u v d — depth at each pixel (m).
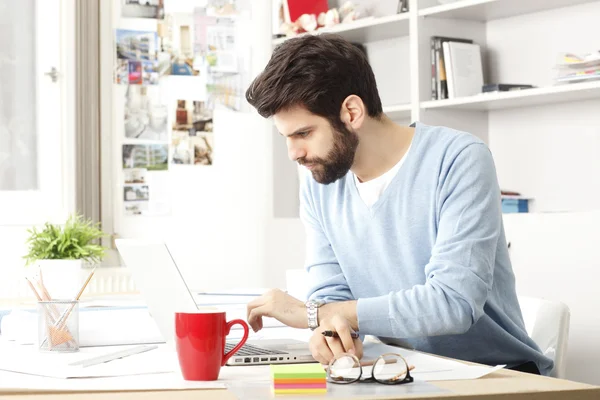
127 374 1.12
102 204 3.78
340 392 0.98
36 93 3.63
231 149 4.09
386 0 3.76
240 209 4.11
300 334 1.52
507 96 3.01
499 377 1.09
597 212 2.72
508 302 1.54
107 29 3.81
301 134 1.39
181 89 3.98
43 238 2.96
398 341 1.60
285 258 4.06
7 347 1.41
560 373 1.59
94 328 1.42
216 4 4.07
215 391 0.99
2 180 3.58
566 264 2.80
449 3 3.23
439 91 3.28
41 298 1.43
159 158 3.92
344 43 1.43
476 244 1.37
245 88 4.14
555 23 3.12
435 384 1.03
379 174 1.57
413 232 1.53
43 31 3.64
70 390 0.99
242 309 1.75
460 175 1.44
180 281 1.27
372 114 1.49
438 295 1.32
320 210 1.68
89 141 3.71
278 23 4.02
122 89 3.84
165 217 3.93
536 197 3.20
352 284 1.65
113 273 3.61
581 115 3.04
